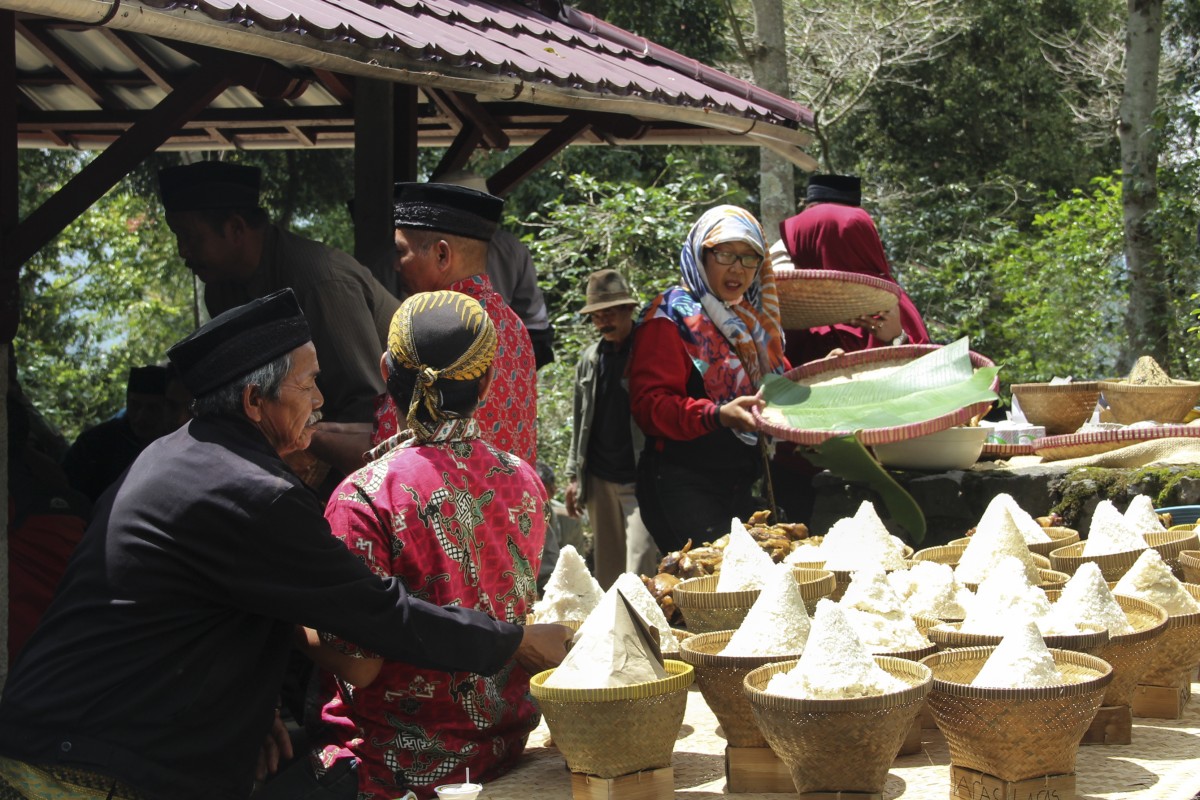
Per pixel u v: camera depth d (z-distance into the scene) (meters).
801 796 1.79
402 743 2.13
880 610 2.11
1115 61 19.86
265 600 1.94
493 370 2.25
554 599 2.35
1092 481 3.90
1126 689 2.04
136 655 1.92
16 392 4.12
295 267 3.32
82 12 2.31
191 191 3.30
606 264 10.09
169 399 5.02
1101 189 14.84
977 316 14.64
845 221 5.22
